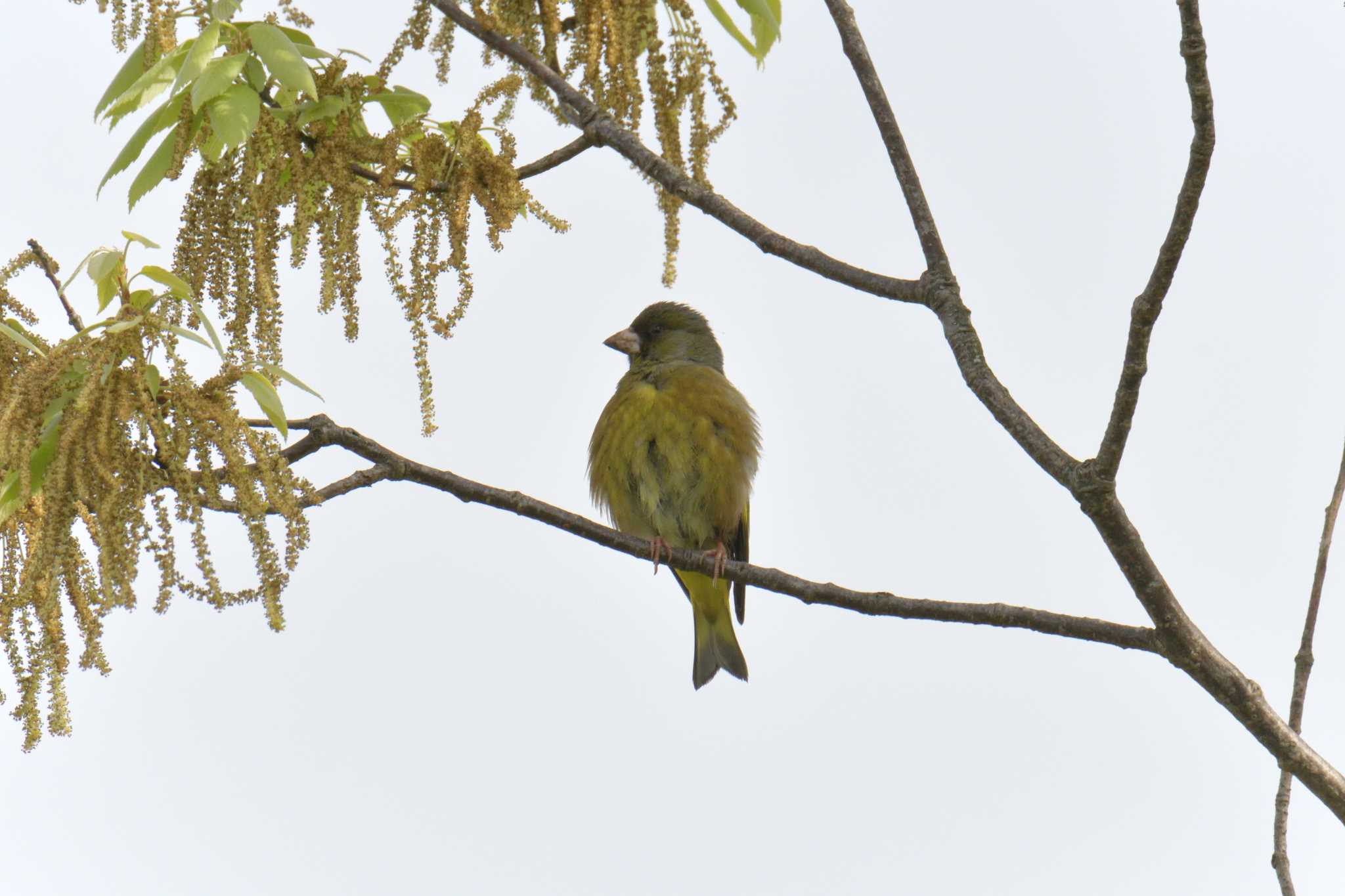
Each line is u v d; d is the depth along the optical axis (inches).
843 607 351.6
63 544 260.5
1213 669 304.0
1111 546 294.5
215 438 269.3
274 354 296.2
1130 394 273.1
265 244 293.0
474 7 328.2
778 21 327.6
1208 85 240.4
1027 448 295.9
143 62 309.9
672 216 319.3
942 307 310.0
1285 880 302.8
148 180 300.8
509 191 317.4
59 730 272.8
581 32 319.0
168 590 269.9
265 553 272.4
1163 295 260.4
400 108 324.5
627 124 311.6
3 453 252.7
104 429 258.5
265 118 291.0
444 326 312.3
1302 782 308.8
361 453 361.1
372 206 313.1
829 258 319.6
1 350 275.4
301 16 316.2
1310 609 327.0
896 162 322.3
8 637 272.1
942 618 337.1
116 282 278.8
